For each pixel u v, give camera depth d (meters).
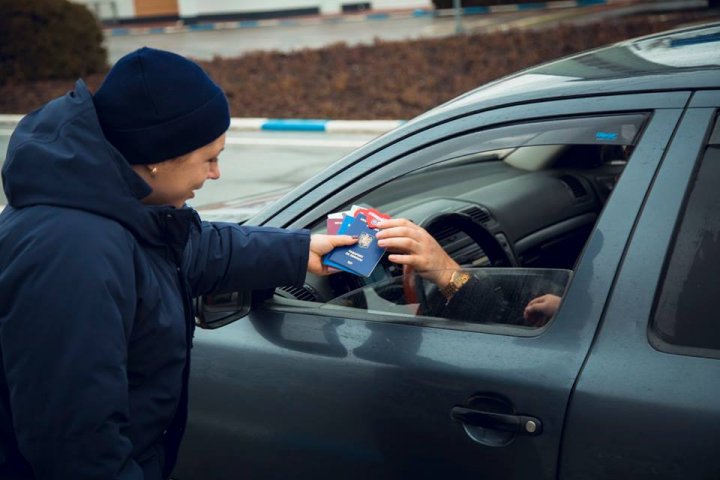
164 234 1.47
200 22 29.17
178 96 1.40
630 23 14.05
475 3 23.83
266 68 13.80
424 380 1.66
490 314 1.69
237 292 1.92
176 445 1.62
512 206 2.50
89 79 14.55
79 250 1.33
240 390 1.91
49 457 1.33
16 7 14.31
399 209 2.35
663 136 1.52
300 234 1.77
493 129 1.76
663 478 1.39
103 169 1.36
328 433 1.80
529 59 11.81
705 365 1.40
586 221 2.63
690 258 1.45
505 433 1.57
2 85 14.53
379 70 12.49
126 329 1.38
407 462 1.70
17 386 1.33
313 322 1.87
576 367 1.50
